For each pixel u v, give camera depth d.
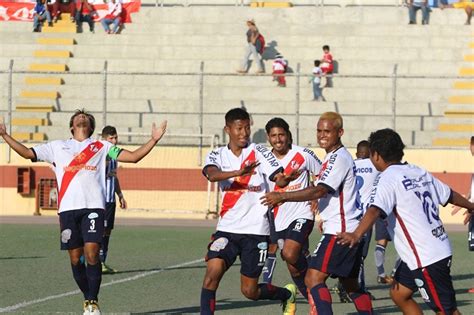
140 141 48.50
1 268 25.33
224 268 15.70
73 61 52.78
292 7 56.38
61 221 17.70
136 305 19.38
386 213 13.27
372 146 13.95
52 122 49.44
